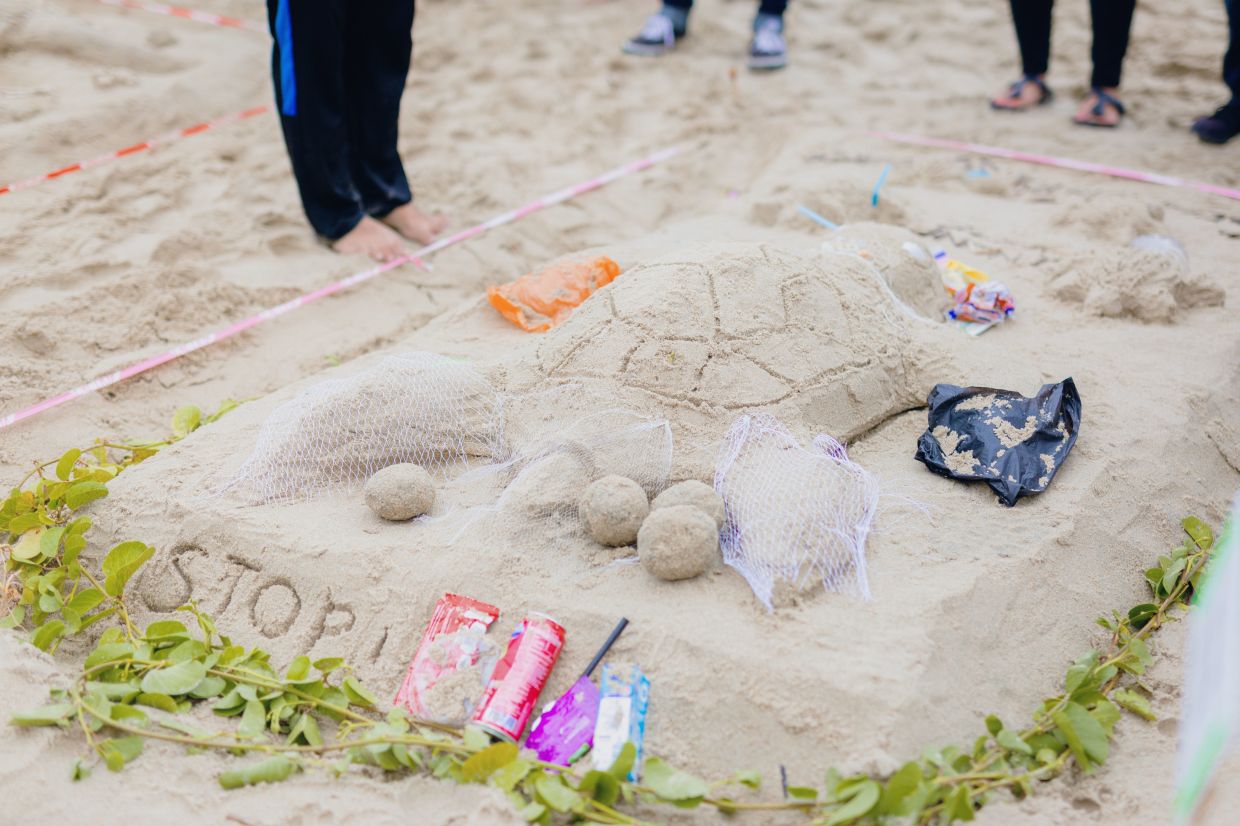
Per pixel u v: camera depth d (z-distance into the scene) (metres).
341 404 3.16
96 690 2.57
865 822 2.26
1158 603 2.93
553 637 2.61
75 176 5.16
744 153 6.20
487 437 3.21
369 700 2.61
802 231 4.95
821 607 2.66
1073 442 3.24
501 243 5.07
